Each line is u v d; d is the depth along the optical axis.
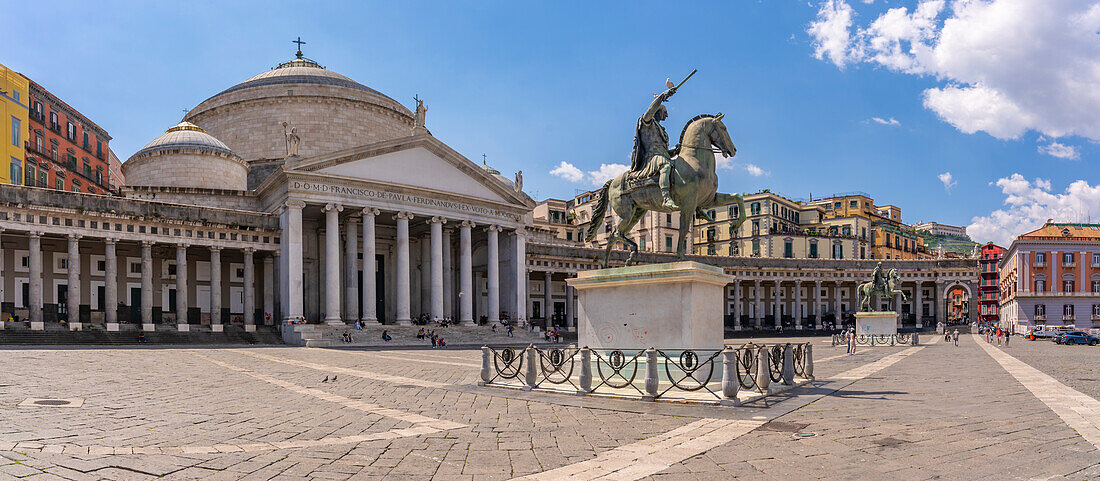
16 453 10.09
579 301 19.23
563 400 16.14
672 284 17.42
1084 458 9.93
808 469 9.41
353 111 78.62
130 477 8.93
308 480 8.90
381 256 70.94
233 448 10.84
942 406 15.27
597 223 20.73
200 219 55.25
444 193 64.19
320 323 64.00
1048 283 96.69
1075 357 38.22
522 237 71.31
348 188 59.22
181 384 20.38
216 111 78.12
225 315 62.88
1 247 52.72
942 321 104.19
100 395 17.30
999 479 8.79
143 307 52.44
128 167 70.62
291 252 56.16
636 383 17.34
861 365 29.98
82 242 55.03
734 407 14.70
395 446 11.02
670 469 9.45
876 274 59.00
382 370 26.17
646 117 18.67
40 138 72.19
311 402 16.41
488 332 63.09
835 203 141.00
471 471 9.39
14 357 28.33
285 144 76.00
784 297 108.31
